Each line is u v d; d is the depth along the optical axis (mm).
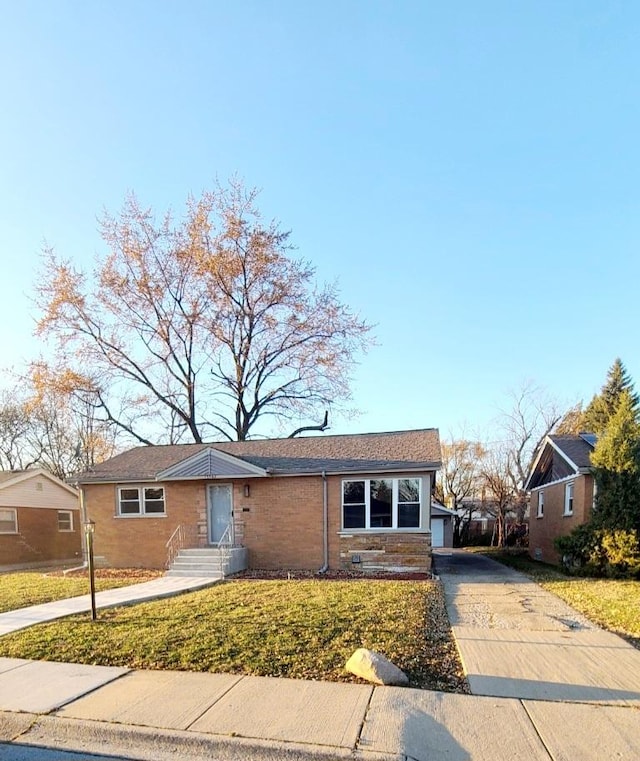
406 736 3729
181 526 15664
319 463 14867
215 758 3689
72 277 23734
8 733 4125
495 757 3430
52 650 6016
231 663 5348
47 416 32469
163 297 25594
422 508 13711
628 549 11969
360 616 7242
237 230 25500
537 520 21391
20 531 20469
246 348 26750
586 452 16531
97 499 16469
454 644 6109
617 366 35812
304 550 14477
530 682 4758
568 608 8289
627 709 4141
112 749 3857
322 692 4559
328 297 26750
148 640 6207
